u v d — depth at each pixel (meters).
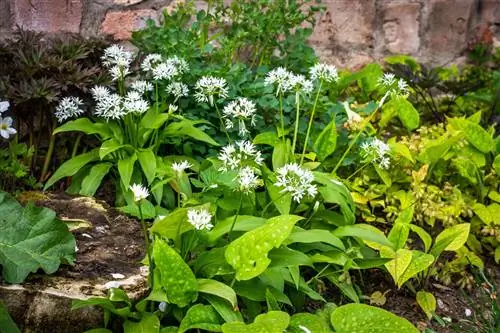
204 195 1.30
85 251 1.25
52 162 1.52
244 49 1.75
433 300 1.33
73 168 1.43
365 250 1.36
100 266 1.22
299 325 1.17
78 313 1.14
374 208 1.51
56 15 1.74
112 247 1.27
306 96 1.53
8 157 1.47
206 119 1.52
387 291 1.37
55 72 1.46
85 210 1.36
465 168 1.49
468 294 1.40
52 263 1.17
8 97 1.41
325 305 1.26
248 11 1.68
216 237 1.21
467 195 1.52
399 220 1.36
